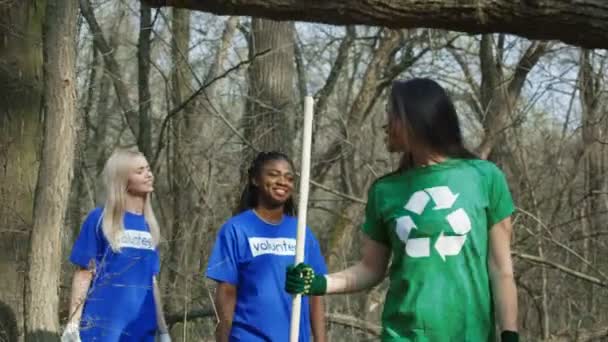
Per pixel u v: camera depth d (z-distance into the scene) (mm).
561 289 9992
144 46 10547
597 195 10453
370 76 11977
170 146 11055
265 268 5242
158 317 6086
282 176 5320
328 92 12945
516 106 11367
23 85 6633
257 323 5188
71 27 4824
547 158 11125
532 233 9211
